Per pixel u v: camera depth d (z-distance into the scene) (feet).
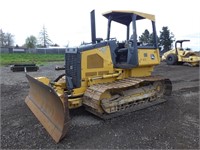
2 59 92.48
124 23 22.98
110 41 19.70
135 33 19.57
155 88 22.04
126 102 18.94
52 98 14.61
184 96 25.22
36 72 49.06
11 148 12.71
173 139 13.94
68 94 17.93
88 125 16.11
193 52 61.52
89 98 17.08
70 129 15.35
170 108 20.44
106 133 14.74
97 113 17.57
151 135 14.49
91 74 18.44
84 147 12.84
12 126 15.90
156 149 12.66
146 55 20.76
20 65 52.70
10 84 33.27
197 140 13.84
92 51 18.37
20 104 21.66
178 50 63.87
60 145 13.05
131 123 16.56
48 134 14.47
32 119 17.28
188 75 43.21
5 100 23.30
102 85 18.03
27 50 161.79
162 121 17.07
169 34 130.52
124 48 20.21
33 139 13.80
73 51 18.25
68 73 19.21
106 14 20.77
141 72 21.70
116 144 13.21
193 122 16.96
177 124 16.48
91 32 19.43
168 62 65.62
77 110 19.40
